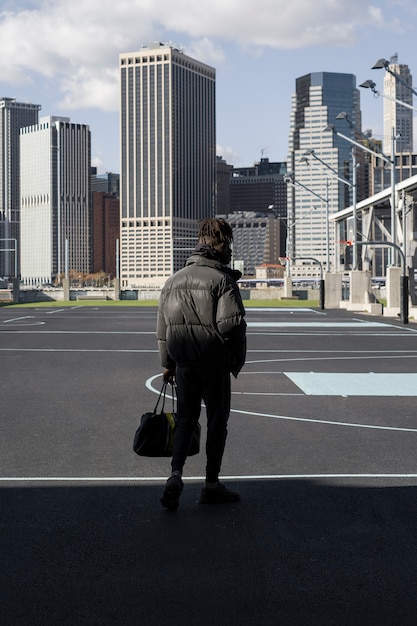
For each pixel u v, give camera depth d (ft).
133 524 17.11
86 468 22.80
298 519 17.49
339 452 24.91
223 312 17.51
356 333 93.86
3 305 228.84
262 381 44.93
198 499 19.17
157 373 49.14
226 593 13.19
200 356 17.74
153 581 13.73
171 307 17.88
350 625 11.94
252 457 24.17
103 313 157.99
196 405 18.30
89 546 15.62
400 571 14.21
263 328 104.32
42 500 19.20
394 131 141.08
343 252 273.75
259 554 15.15
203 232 18.43
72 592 13.24
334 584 13.58
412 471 22.27
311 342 78.43
